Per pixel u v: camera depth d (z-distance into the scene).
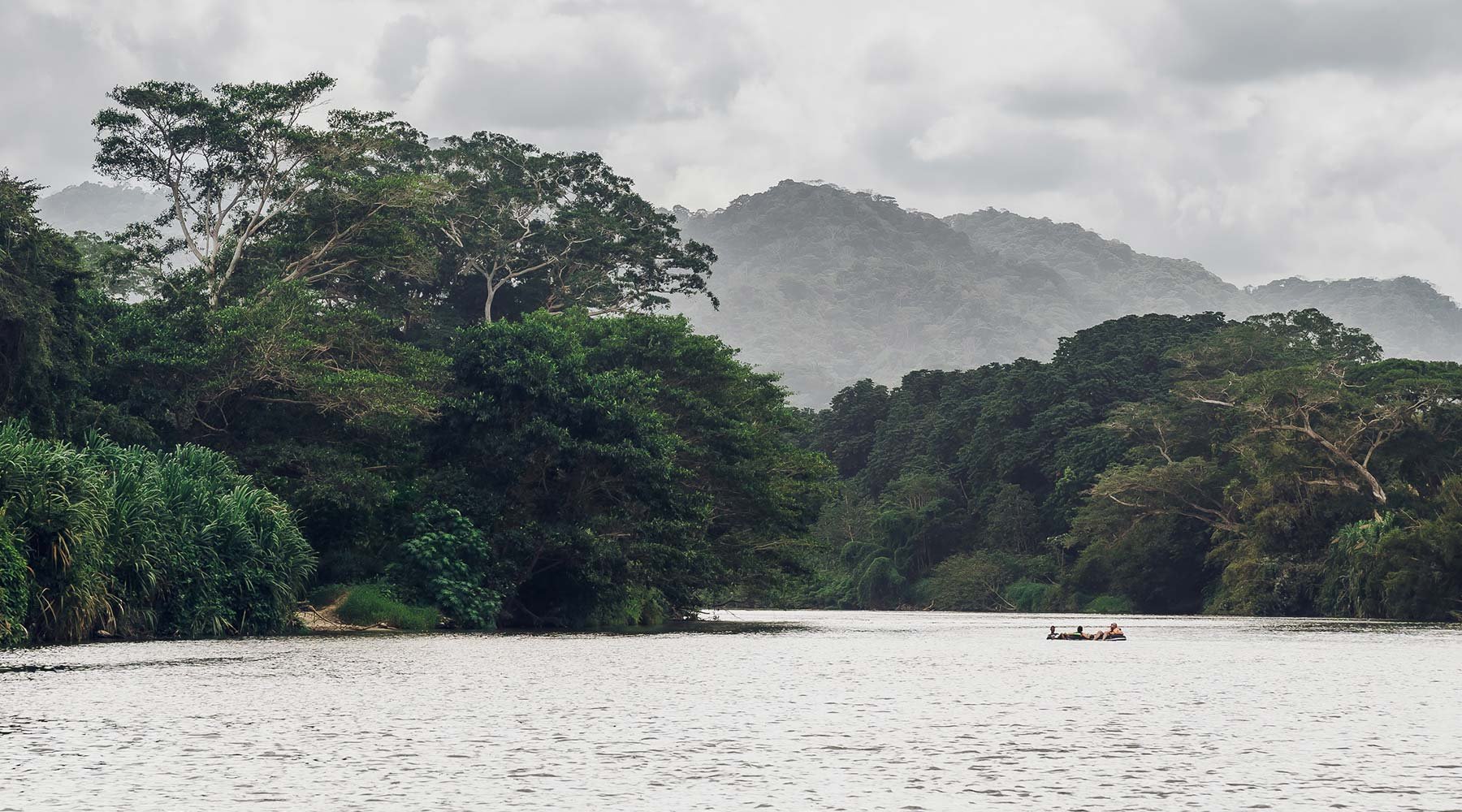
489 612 52.38
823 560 154.38
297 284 60.47
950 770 15.91
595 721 20.38
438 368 56.34
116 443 46.47
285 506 46.56
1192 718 21.44
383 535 53.69
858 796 14.22
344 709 21.61
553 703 22.88
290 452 51.12
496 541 53.88
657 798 14.03
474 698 23.67
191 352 51.59
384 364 56.19
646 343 66.12
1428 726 20.34
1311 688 27.20
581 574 55.50
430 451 56.16
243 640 40.28
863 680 28.66
